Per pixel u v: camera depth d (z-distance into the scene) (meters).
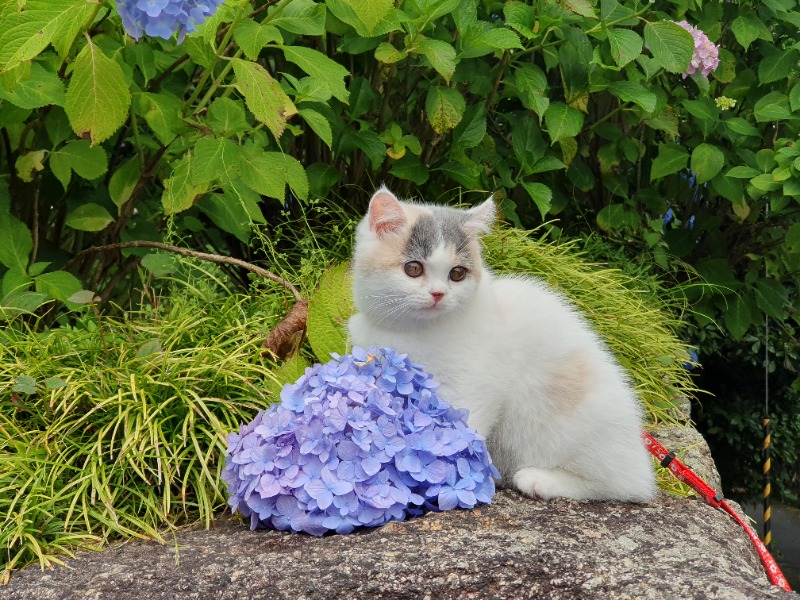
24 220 1.01
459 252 0.79
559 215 1.35
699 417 1.55
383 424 0.76
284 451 0.75
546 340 0.81
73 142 0.94
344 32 1.07
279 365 0.90
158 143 1.01
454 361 0.79
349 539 0.73
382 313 0.80
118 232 1.01
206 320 0.95
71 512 0.77
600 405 0.81
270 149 1.12
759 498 1.57
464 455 0.77
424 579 0.68
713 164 1.19
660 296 1.27
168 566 0.71
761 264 1.40
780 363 1.52
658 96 1.19
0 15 0.80
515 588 0.68
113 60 0.83
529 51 1.11
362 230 0.82
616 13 1.08
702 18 1.29
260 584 0.69
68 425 0.83
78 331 0.91
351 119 1.10
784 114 1.19
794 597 0.64
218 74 1.04
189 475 0.82
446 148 1.17
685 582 0.66
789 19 1.27
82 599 0.69
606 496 0.81
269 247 1.09
